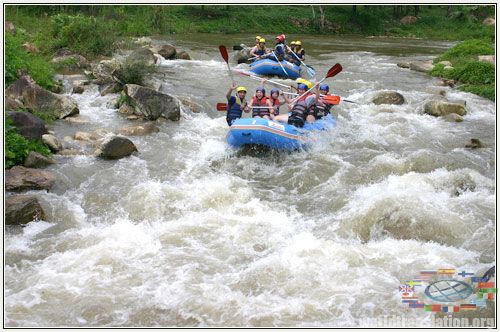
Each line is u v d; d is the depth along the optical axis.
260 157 8.92
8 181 7.29
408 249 6.11
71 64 14.45
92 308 5.02
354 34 34.31
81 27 16.19
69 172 8.00
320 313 5.00
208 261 5.86
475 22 39.09
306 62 18.58
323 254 5.93
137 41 19.09
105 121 10.43
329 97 10.22
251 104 9.97
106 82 12.70
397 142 9.91
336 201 7.36
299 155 9.01
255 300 5.18
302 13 35.12
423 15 39.34
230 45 22.72
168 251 6.03
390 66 18.11
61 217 6.81
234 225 6.66
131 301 5.14
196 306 5.08
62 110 10.31
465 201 7.23
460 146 9.80
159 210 6.97
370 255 5.98
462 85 14.75
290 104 10.14
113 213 7.00
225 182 7.94
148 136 9.70
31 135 8.57
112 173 8.08
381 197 6.93
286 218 6.91
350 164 8.66
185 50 20.11
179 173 8.23
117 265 5.73
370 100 12.73
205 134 10.02
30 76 11.33
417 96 13.33
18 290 5.30
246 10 33.66
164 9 28.67
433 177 7.90
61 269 5.64
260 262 5.80
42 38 16.25
